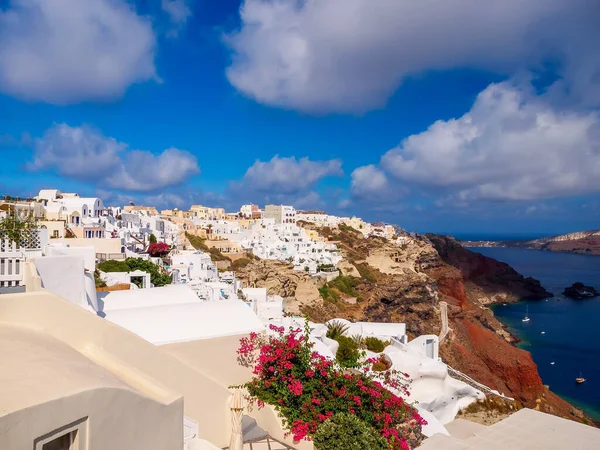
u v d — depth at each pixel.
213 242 88.88
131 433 7.01
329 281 84.94
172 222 102.31
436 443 14.33
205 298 32.25
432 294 87.25
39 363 6.52
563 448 14.02
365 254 115.00
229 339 15.00
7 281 12.27
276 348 14.98
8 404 4.97
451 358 57.09
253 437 13.68
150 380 9.04
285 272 73.31
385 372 19.25
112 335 10.08
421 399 21.70
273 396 14.30
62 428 5.55
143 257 44.62
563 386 60.09
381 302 82.00
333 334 25.33
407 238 148.88
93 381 6.39
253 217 170.00
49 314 9.10
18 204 48.34
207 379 12.66
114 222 68.06
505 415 23.55
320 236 127.81
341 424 11.93
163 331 14.66
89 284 15.91
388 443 13.20
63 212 54.53
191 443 9.86
